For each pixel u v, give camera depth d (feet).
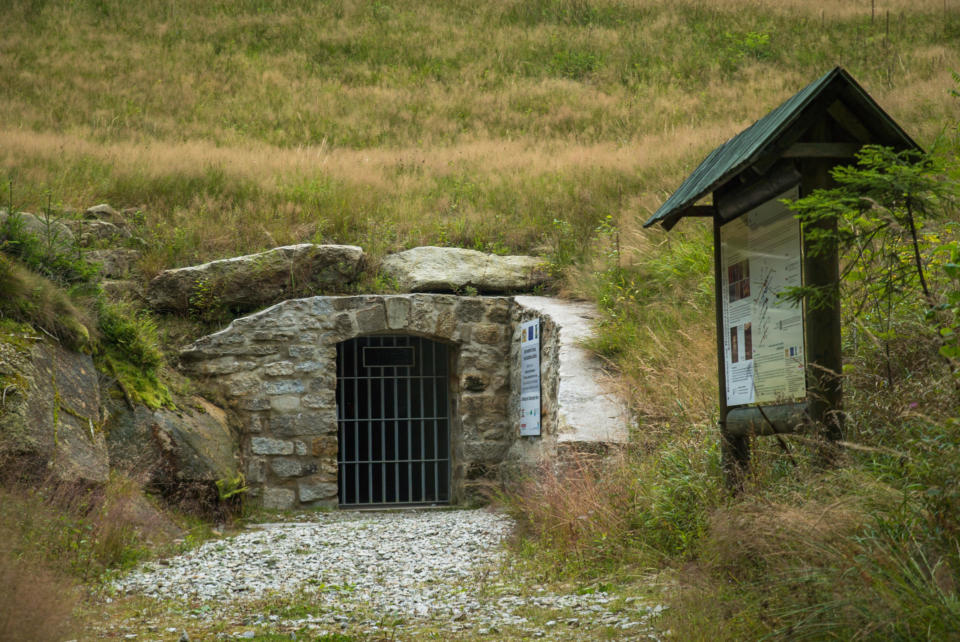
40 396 21.88
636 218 39.06
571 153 57.77
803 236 13.58
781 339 14.35
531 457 30.68
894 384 15.79
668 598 13.80
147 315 33.81
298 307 33.50
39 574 13.38
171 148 55.01
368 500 37.55
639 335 27.84
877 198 12.82
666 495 17.61
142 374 27.89
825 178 13.80
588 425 25.11
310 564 20.56
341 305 33.83
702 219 34.65
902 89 57.88
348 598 16.72
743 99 76.95
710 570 13.65
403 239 40.81
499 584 17.38
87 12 96.53
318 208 42.47
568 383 26.91
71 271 29.40
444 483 37.09
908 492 11.31
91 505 20.85
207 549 22.39
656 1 107.45
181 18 97.76
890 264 15.02
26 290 24.61
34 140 50.26
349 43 94.89
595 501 19.51
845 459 12.98
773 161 14.25
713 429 19.51
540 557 19.27
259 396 32.81
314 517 30.89
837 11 100.89
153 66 85.56
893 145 13.62
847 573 10.13
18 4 95.50
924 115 45.98
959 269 11.30
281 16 100.07
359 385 37.86
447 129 75.15
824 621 10.11
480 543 22.79
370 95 82.64
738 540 12.55
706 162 17.79
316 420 33.14
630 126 72.69
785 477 14.94
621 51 93.81
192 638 13.53
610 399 25.90
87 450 22.48
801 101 13.20
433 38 97.14
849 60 83.71
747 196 15.35
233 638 13.41
